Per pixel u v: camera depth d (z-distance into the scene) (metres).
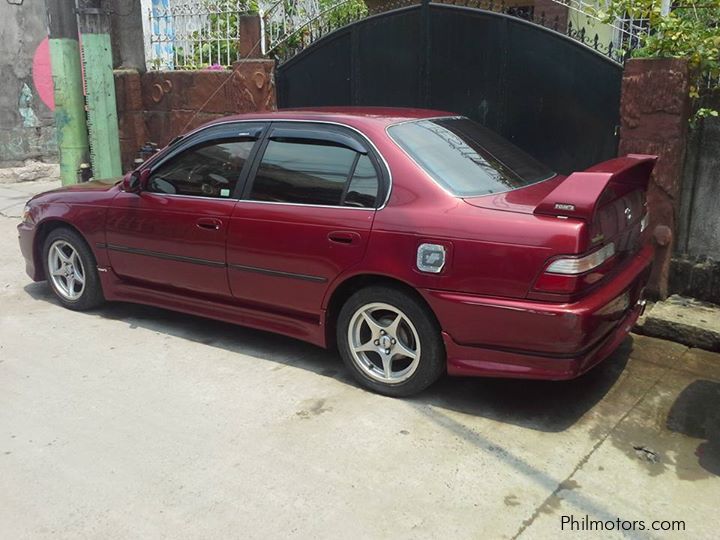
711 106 5.21
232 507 3.21
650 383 4.44
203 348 5.02
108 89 8.53
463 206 3.90
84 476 3.46
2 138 11.88
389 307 4.12
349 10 7.69
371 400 4.22
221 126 4.94
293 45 7.83
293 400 4.22
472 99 6.41
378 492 3.32
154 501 3.26
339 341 4.38
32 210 5.86
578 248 3.53
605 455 3.63
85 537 3.02
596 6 6.19
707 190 5.30
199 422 3.97
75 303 5.77
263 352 4.94
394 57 6.79
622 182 4.06
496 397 4.26
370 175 4.21
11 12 11.59
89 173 8.76
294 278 4.43
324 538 3.01
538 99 6.02
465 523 3.10
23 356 4.88
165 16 8.59
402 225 3.98
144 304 5.39
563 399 4.23
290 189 4.49
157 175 5.14
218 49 8.25
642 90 5.21
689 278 5.43
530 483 3.39
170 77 8.47
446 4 6.36
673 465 3.55
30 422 3.98
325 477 3.44
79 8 8.27
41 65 12.04
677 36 5.07
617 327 4.12
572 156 5.94
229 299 4.84
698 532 3.05
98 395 4.30
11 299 6.12
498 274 3.70
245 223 4.58
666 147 5.19
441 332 3.98
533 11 8.48
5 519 3.14
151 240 5.09
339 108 5.04
